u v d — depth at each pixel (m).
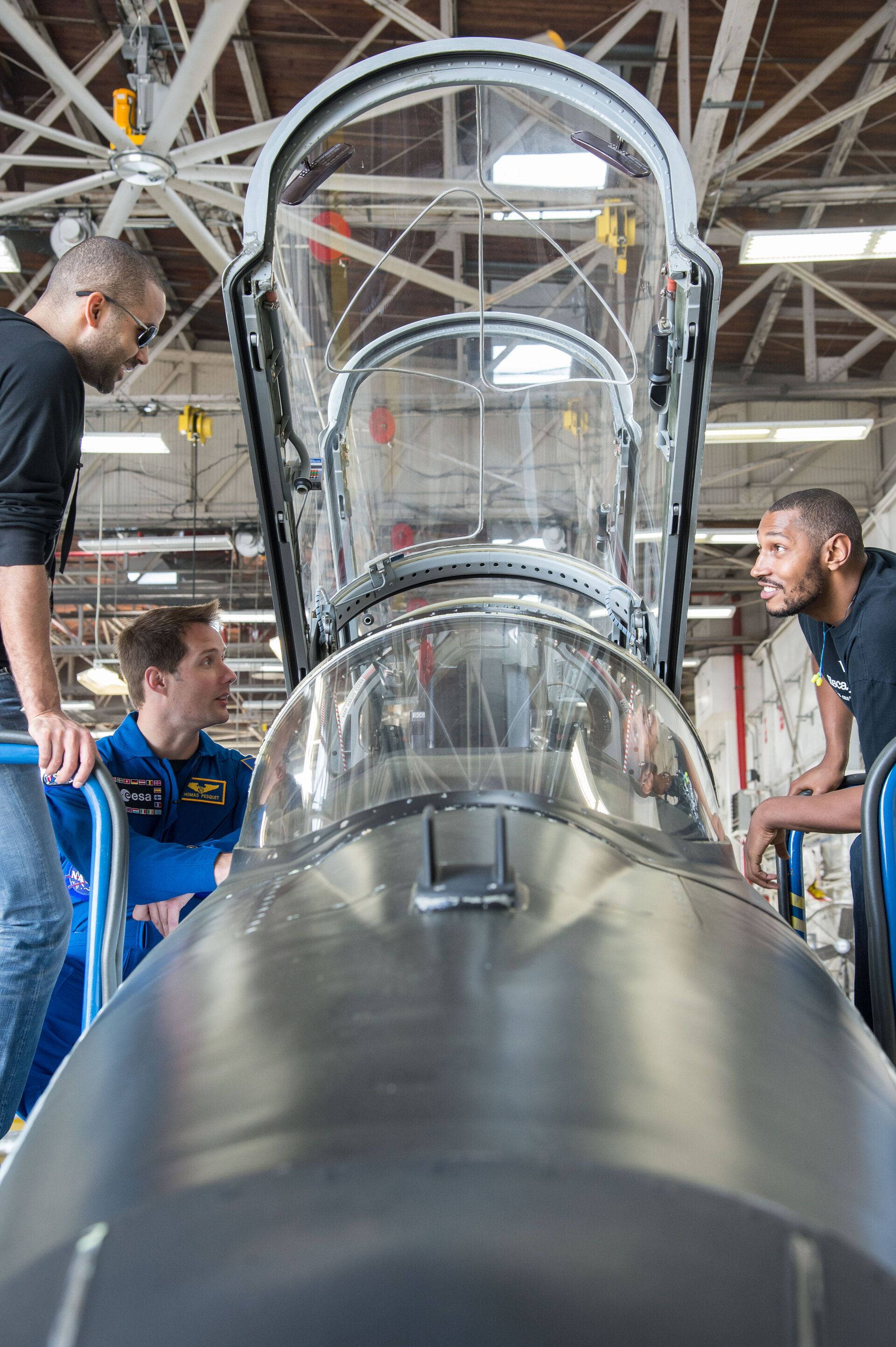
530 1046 0.90
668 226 2.63
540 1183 0.69
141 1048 1.11
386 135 2.95
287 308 2.97
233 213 10.65
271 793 2.14
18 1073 2.12
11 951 2.12
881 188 9.87
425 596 3.71
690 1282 0.66
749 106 8.42
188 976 1.29
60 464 2.28
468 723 2.17
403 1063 0.88
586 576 3.38
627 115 2.69
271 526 3.10
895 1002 1.86
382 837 1.67
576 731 2.14
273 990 1.12
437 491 3.94
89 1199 0.82
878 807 1.93
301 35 9.34
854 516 2.83
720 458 16.05
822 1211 0.79
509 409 3.93
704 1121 0.84
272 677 22.98
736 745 23.44
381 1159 0.71
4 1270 0.79
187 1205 0.71
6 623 2.14
